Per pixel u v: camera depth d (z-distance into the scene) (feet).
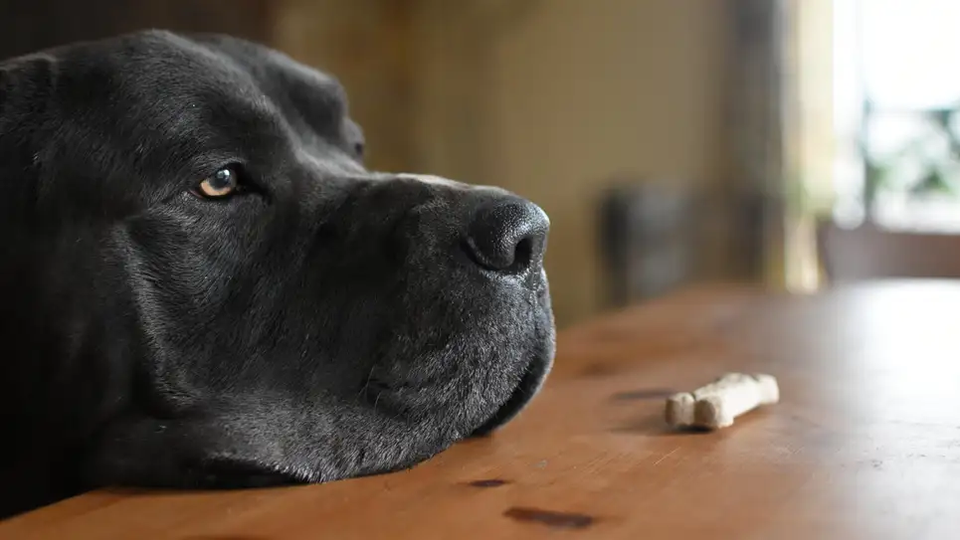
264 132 2.15
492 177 7.71
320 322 2.07
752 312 3.23
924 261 3.88
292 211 2.16
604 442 2.03
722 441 2.01
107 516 1.81
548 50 7.43
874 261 3.94
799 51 6.48
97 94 2.08
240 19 5.74
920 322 2.98
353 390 2.04
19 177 2.06
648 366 2.59
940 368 2.47
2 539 1.73
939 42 6.55
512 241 2.06
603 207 6.94
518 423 2.17
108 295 2.03
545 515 1.74
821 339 2.81
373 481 1.94
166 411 2.03
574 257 7.41
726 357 2.65
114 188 2.05
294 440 2.00
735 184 6.71
